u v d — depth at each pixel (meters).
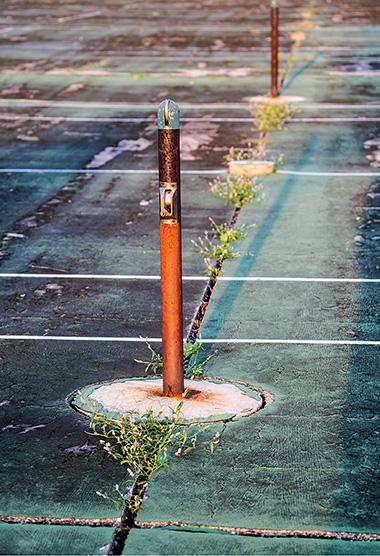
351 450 6.44
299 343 8.41
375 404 7.16
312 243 11.60
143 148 17.28
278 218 12.76
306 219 12.70
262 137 17.95
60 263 10.92
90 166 15.95
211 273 10.32
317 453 6.39
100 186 14.63
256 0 54.34
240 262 10.84
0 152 16.97
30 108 21.17
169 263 6.76
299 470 6.16
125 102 21.84
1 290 9.95
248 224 12.48
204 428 6.66
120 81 24.89
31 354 8.20
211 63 28.12
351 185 14.55
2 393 7.38
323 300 9.55
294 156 16.50
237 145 17.31
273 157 16.39
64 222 12.68
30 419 6.93
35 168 15.81
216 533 5.46
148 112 20.61
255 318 9.05
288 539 5.39
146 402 7.03
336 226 12.36
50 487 5.97
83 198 13.93
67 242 11.77
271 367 7.86
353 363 7.96
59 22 41.88
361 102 21.72
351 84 24.22
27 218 12.86
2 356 8.15
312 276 10.34
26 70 26.84
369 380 7.61
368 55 29.92
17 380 7.63
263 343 8.40
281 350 8.23
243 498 5.82
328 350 8.24
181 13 45.69
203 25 39.75
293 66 27.45
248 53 30.48
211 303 9.46
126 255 11.22
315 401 7.21
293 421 6.86
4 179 15.05
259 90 23.28
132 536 5.43
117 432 6.67
